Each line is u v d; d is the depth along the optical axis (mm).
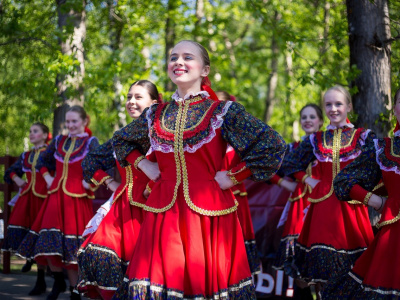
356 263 4695
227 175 4473
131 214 6059
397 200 4539
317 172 7719
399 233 4465
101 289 5824
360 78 7871
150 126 4676
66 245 7793
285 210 8203
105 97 17438
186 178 4414
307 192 7844
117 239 5957
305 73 9688
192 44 4648
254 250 7734
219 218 4430
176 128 4488
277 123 25984
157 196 4508
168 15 17359
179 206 4395
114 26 16047
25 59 13875
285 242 7855
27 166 9633
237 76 30609
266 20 10586
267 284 8625
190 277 4242
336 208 6578
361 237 6543
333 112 6902
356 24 7926
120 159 4922
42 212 8312
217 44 23297
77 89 11375
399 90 4816
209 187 4414
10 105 14445
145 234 4426
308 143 7066
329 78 9742
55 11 12719
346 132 6887
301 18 15711
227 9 21766
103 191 9875
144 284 4270
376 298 4461
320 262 6531
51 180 8414
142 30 16906
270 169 4465
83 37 11742
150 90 6500
